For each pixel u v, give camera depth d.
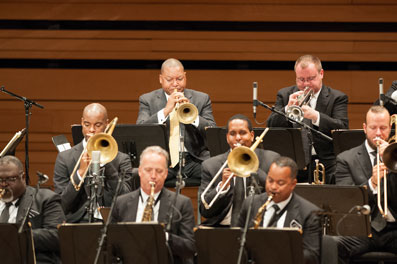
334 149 14.55
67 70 21.86
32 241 11.38
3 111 21.77
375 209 12.86
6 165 12.18
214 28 21.75
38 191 12.62
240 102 21.72
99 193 13.33
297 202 11.42
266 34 21.67
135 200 12.06
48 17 21.80
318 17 21.59
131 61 21.88
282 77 21.67
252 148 12.88
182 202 11.90
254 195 11.76
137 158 14.91
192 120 15.10
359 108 21.62
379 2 21.50
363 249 12.77
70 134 21.75
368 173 13.36
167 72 16.12
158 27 21.81
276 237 10.39
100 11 21.81
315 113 15.34
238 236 10.60
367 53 21.59
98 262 10.91
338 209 11.96
